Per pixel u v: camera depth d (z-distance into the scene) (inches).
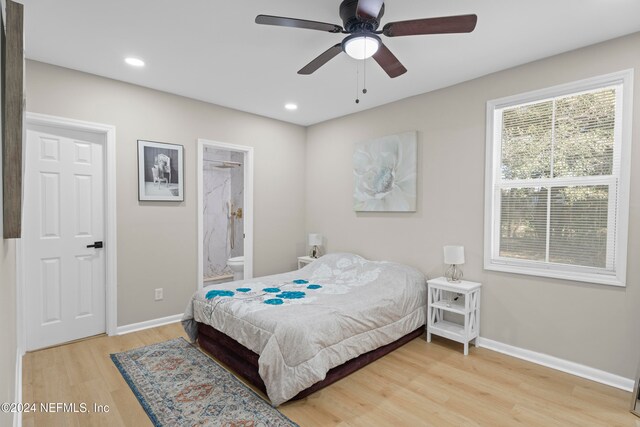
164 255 143.5
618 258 96.5
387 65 91.8
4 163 45.6
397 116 153.4
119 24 91.4
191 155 151.5
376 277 135.8
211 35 97.2
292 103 158.2
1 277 47.9
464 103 130.4
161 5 82.7
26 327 114.2
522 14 85.4
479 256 126.3
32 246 115.3
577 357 104.0
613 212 99.1
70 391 91.3
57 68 117.2
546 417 82.7
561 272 107.4
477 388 95.6
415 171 145.0
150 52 107.7
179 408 84.4
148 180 138.3
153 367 105.2
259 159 178.4
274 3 82.0
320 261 162.7
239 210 245.1
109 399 87.9
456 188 133.0
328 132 187.3
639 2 79.8
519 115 118.1
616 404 88.1
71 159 123.3
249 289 124.1
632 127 94.0
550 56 109.0
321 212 192.2
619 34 95.0
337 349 95.7
